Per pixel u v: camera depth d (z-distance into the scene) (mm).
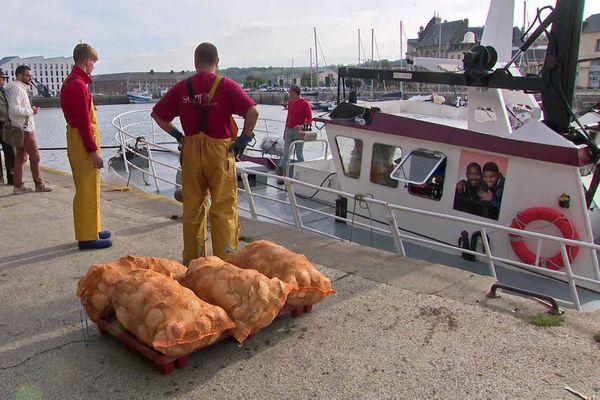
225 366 3271
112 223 6645
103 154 16750
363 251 5547
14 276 4816
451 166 6773
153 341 3010
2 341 3609
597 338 3576
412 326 3799
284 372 3209
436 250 7055
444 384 3084
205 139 4363
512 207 6305
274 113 29219
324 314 3996
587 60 7379
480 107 6949
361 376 3172
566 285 5957
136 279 3311
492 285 4320
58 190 8656
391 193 7531
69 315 4004
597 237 6852
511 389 3027
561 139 5887
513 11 7340
